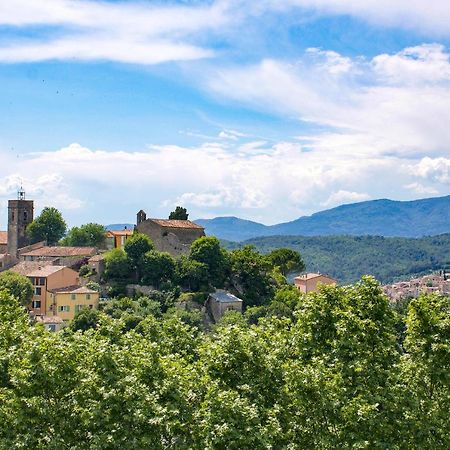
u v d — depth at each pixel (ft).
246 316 581.94
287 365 177.27
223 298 611.06
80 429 162.30
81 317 543.39
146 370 173.88
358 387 175.73
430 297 197.06
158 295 609.83
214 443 152.97
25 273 647.15
